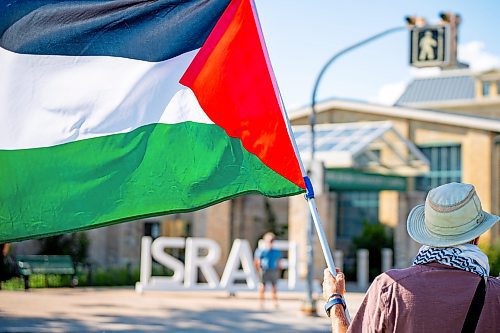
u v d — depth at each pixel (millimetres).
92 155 5148
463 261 3666
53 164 5133
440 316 3555
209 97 5238
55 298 21672
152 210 5152
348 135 31203
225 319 18250
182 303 21484
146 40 5262
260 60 5242
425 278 3637
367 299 3732
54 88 5180
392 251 36062
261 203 35719
